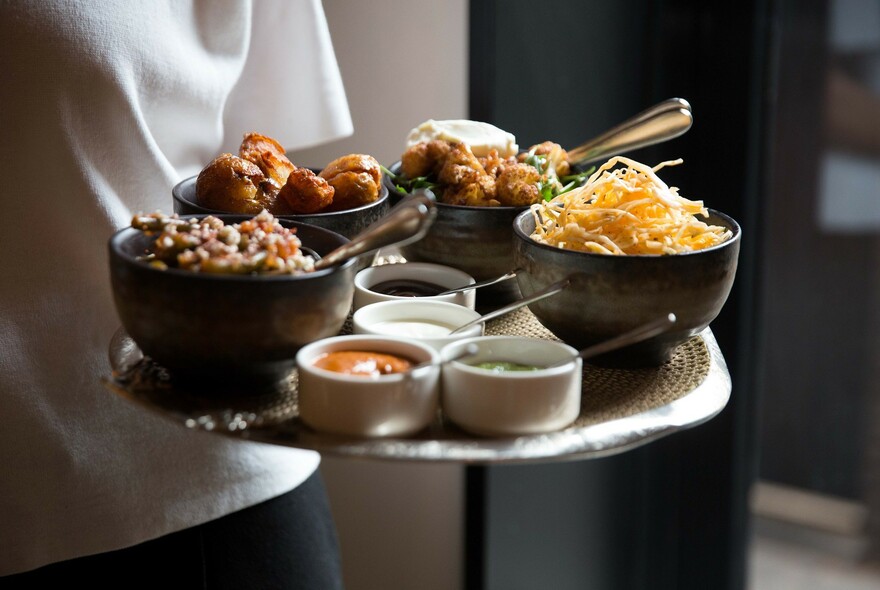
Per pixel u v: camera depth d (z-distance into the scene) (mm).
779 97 1509
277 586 1004
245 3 1052
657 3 1557
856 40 1438
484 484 1614
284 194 853
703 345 852
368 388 642
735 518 1675
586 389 756
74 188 905
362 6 1476
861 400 1553
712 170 1559
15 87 863
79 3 880
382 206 901
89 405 917
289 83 1184
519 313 931
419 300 819
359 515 1650
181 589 975
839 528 1602
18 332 885
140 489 930
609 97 1602
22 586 917
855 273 1516
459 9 1463
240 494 975
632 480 1727
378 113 1526
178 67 976
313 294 680
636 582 1781
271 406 700
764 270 1584
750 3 1472
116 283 694
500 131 1063
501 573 1666
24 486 890
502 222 909
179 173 1045
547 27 1506
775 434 1631
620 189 831
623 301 750
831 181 1502
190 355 680
